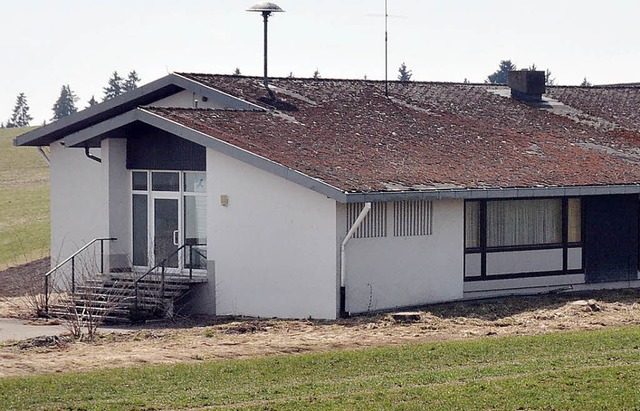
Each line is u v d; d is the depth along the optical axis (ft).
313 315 87.51
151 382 60.29
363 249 88.28
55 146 115.65
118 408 54.19
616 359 65.62
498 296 99.96
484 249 99.25
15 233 173.37
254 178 91.04
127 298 92.12
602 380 59.31
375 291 89.25
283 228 89.30
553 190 97.40
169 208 100.17
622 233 108.17
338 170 89.51
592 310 89.25
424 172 94.38
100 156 109.70
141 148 101.76
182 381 60.64
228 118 98.89
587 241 105.60
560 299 96.73
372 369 63.93
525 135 116.06
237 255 92.38
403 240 91.25
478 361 65.92
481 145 108.27
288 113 105.09
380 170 92.17
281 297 89.66
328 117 106.63
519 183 96.27
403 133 107.04
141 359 68.13
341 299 86.28
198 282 94.43
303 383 60.18
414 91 124.57
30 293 100.94
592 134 122.11
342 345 73.20
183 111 98.43
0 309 99.76
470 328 80.59
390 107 116.06
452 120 116.06
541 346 70.18
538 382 59.00
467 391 57.16
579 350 68.85
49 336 79.25
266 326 83.05
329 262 86.28
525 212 102.12
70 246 113.91
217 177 93.50
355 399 55.83
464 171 97.25
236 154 89.71
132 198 103.14
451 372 62.03
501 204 100.53
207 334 80.02
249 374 62.49
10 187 235.20
